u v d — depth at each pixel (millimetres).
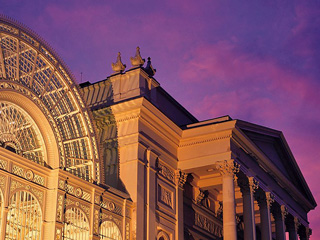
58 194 35531
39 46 36250
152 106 46438
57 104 37938
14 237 32625
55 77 38406
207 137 49312
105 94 48594
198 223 53625
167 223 46812
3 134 34000
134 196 43250
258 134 56062
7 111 34500
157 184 46469
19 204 33031
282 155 61969
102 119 46844
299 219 64625
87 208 38125
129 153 44812
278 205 58625
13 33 33969
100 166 40156
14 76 34406
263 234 53406
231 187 47250
